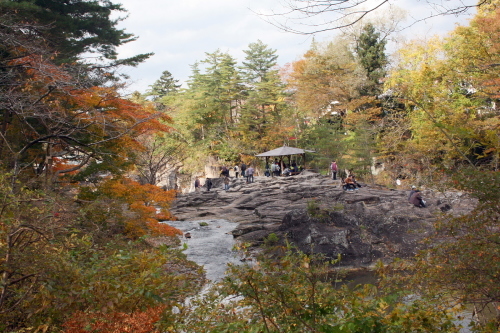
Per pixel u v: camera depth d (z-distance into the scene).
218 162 54.94
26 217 5.30
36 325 4.44
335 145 44.28
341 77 46.03
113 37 18.59
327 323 4.32
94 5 18.05
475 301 4.68
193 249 17.98
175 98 59.47
